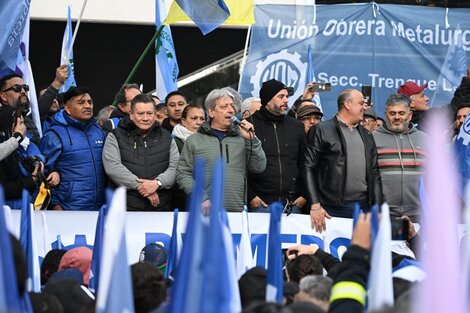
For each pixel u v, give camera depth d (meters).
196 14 13.49
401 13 16.56
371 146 12.30
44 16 21.47
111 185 12.12
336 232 12.16
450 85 16.59
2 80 12.38
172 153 12.23
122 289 4.82
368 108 14.45
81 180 12.05
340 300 5.01
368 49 16.50
